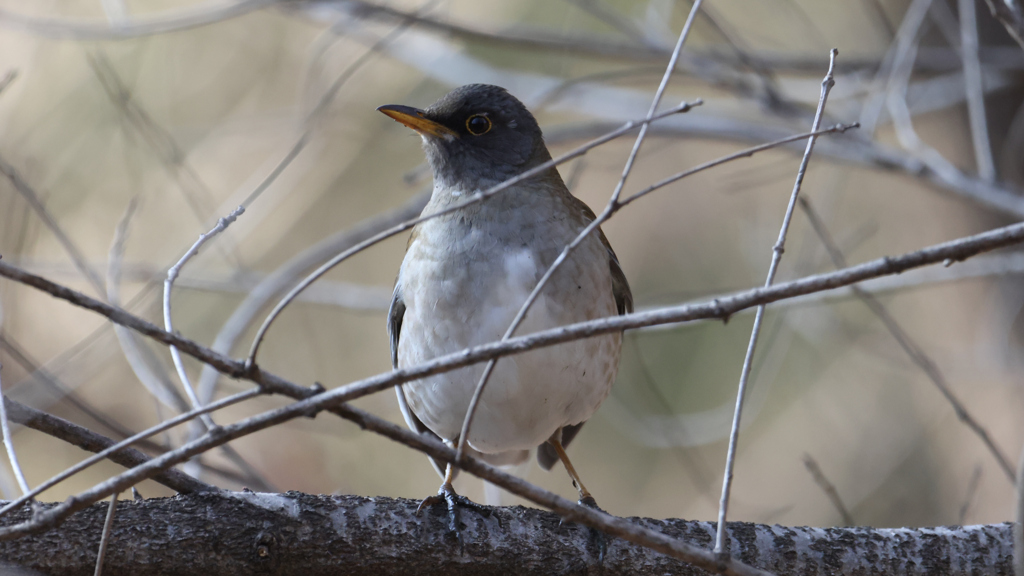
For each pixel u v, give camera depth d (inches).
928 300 587.5
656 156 629.9
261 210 504.4
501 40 460.1
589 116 617.9
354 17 439.5
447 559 244.8
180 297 534.6
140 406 457.1
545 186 312.2
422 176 444.8
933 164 426.9
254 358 175.3
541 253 299.3
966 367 506.0
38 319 458.3
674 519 264.2
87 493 175.6
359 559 238.5
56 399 352.8
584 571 251.3
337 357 556.1
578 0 478.0
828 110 489.4
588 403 315.0
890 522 559.5
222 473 323.9
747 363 194.1
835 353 590.9
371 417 176.7
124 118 486.6
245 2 433.4
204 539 228.2
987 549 268.8
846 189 607.8
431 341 303.6
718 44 507.5
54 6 531.5
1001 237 170.1
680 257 617.9
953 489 550.9
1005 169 525.0
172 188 532.1
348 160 592.4
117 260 322.7
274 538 232.2
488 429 321.1
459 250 301.1
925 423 573.3
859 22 596.4
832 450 581.9
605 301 309.0
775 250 197.8
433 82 563.5
